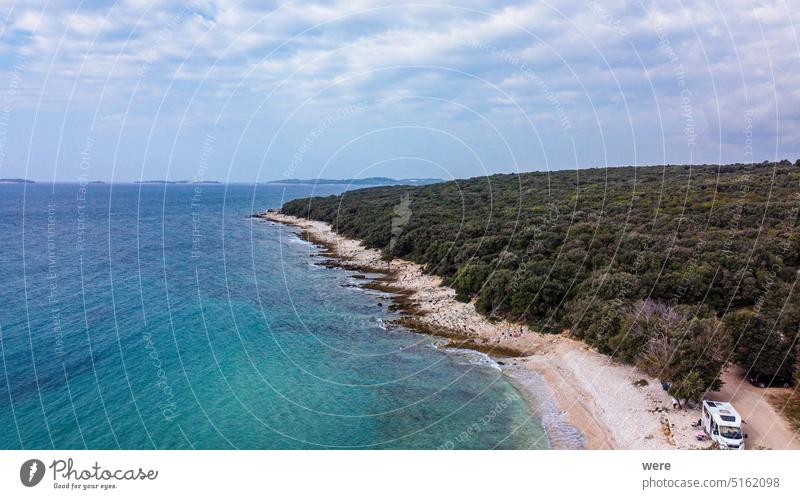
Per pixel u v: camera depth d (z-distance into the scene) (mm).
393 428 26875
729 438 21188
